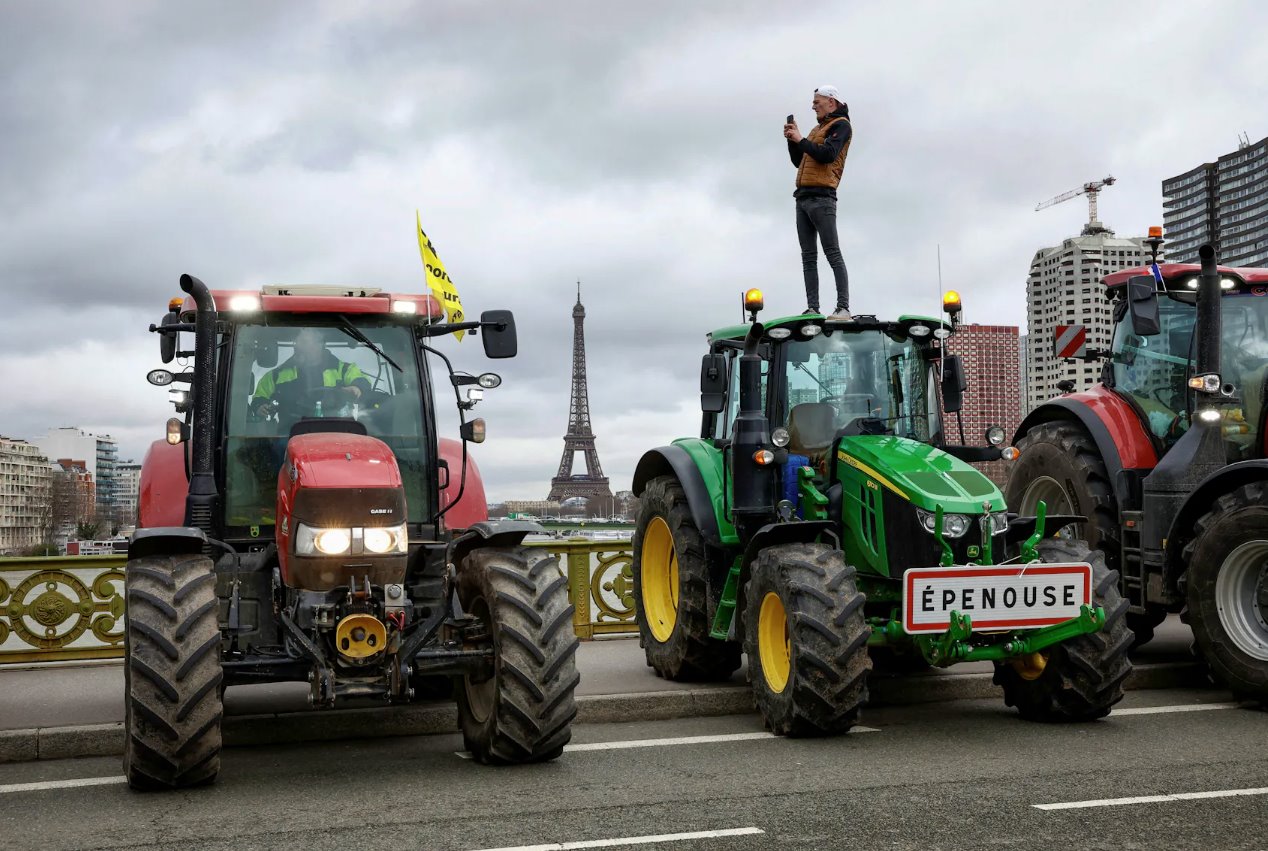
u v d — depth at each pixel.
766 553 7.55
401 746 7.33
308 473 6.32
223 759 6.94
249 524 7.25
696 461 9.02
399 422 7.64
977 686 8.70
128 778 6.09
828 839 5.03
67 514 184.25
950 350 8.52
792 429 8.30
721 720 8.02
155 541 6.23
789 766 6.48
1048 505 10.58
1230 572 8.07
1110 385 10.18
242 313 7.47
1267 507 7.79
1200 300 8.73
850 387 8.45
